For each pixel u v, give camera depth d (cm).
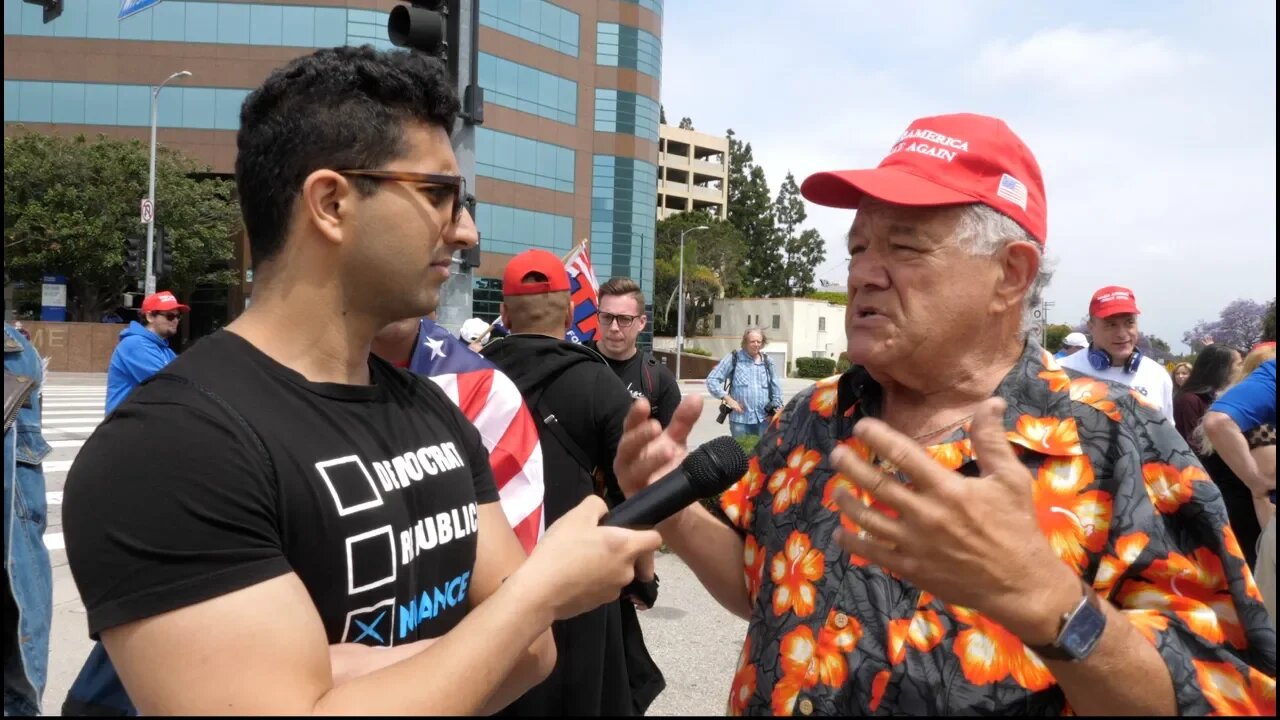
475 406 260
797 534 154
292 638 107
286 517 117
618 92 2852
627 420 156
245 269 3216
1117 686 108
